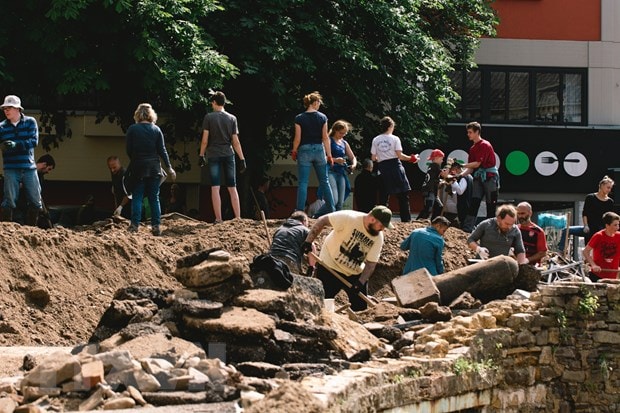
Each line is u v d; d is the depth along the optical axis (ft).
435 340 57.82
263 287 50.52
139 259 71.15
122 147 148.56
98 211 124.26
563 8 158.92
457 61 149.07
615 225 81.15
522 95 158.10
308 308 51.11
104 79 107.76
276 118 126.93
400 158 94.17
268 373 44.16
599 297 70.23
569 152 154.30
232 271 48.42
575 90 158.92
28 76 109.60
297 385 35.50
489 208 96.17
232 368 41.27
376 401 44.55
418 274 67.05
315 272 64.69
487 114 157.28
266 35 117.60
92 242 69.72
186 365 41.01
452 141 151.23
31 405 35.76
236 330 46.11
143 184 79.41
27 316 60.90
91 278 67.10
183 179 147.13
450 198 100.83
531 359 66.39
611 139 154.92
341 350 49.93
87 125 146.61
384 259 85.76
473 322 61.62
